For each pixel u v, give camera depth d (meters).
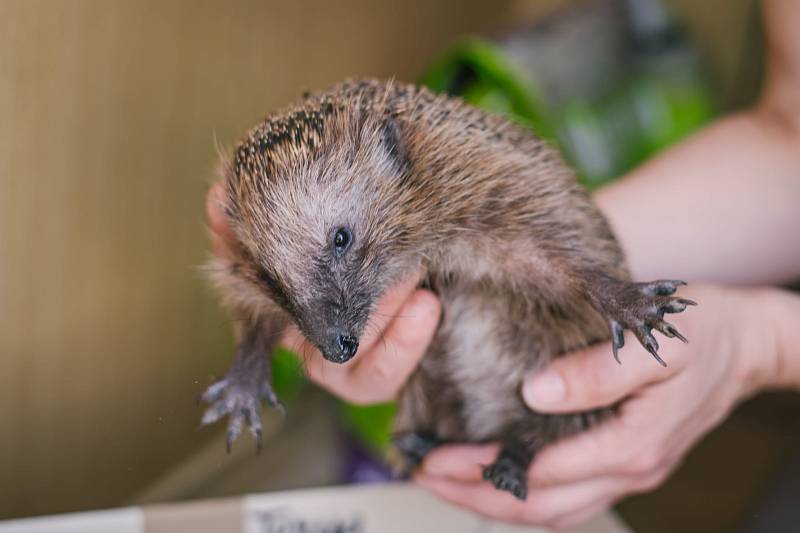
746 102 0.76
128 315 0.54
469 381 0.43
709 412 0.42
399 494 0.47
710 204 0.48
